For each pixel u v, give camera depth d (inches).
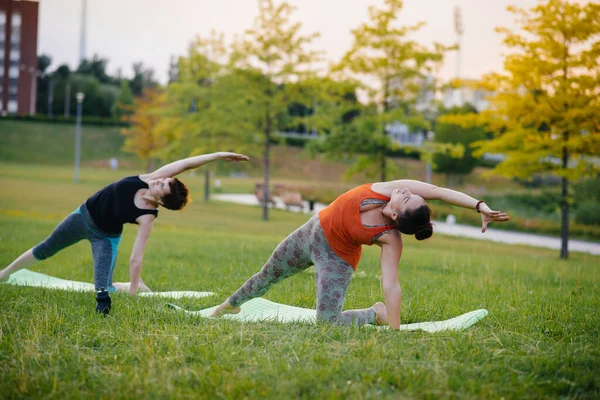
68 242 234.2
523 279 328.2
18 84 3142.2
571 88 615.5
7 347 138.9
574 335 168.9
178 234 564.1
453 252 573.0
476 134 1694.1
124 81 2979.8
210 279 286.7
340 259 173.8
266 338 147.4
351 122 885.8
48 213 806.5
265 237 608.7
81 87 3307.1
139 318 173.2
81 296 215.9
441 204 1290.6
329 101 903.7
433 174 2063.2
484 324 180.2
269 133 994.1
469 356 133.9
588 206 1183.6
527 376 122.0
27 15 3129.9
